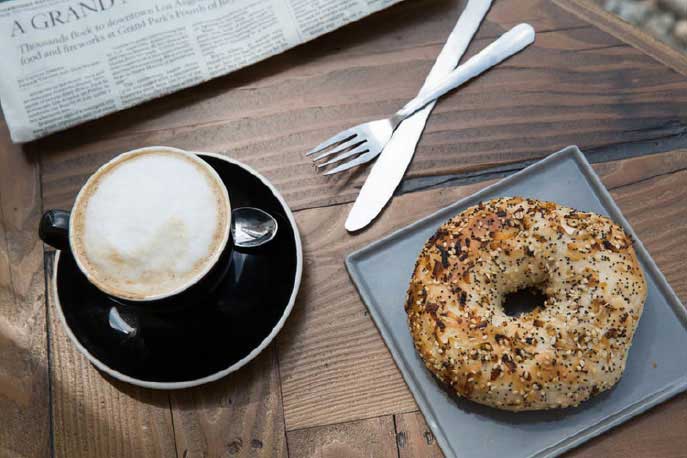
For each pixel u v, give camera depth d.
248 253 0.81
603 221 0.82
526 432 0.80
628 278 0.79
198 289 0.70
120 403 0.83
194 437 0.82
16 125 0.91
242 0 0.96
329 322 0.85
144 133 0.94
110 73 0.93
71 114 0.92
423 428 0.81
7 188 0.91
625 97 0.95
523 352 0.77
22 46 0.93
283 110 0.95
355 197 0.91
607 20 0.98
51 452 0.81
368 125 0.92
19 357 0.84
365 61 0.97
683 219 0.89
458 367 0.77
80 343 0.77
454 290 0.80
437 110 0.94
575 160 0.90
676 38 1.42
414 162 0.92
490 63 0.95
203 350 0.78
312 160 0.92
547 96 0.95
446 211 0.88
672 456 0.79
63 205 0.90
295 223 0.82
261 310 0.79
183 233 0.69
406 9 0.99
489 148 0.93
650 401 0.80
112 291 0.67
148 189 0.70
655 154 0.92
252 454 0.81
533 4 0.98
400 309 0.85
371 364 0.84
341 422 0.82
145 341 0.78
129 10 0.95
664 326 0.83
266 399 0.83
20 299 0.86
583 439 0.79
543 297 0.85
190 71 0.94
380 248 0.87
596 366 0.77
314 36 0.96
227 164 0.83
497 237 0.82
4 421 0.82
